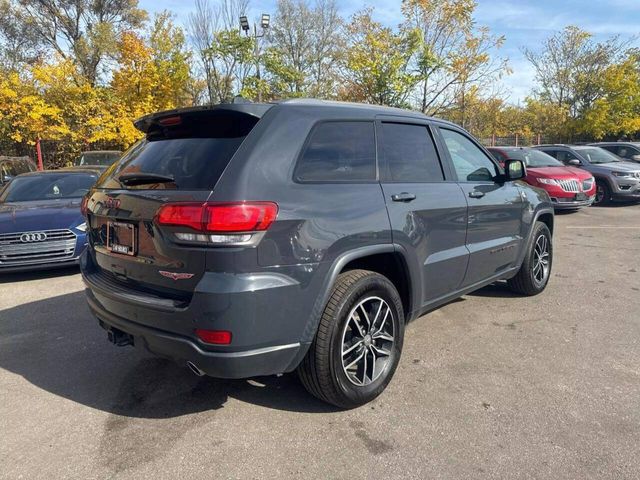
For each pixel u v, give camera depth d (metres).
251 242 2.47
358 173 3.11
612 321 4.57
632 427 2.84
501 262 4.57
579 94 30.48
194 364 2.60
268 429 2.88
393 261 3.35
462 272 3.96
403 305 3.52
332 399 2.96
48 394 3.33
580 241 8.53
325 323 2.81
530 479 2.41
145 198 2.73
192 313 2.50
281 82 24.58
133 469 2.52
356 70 17.86
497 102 27.59
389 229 3.12
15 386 3.45
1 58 30.69
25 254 6.09
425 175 3.66
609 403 3.10
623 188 13.09
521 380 3.43
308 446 2.71
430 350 3.94
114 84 20.75
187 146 2.90
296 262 2.62
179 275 2.57
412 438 2.76
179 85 22.23
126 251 2.93
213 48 22.58
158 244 2.64
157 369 3.70
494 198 4.33
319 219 2.73
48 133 18.47
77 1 31.83
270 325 2.57
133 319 2.82
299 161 2.78
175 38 22.62
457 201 3.81
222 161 2.61
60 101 19.06
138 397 3.28
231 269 2.45
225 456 2.62
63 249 6.22
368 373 3.15
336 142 3.04
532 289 5.25
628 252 7.59
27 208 6.73
